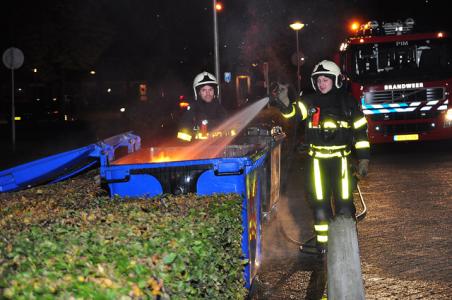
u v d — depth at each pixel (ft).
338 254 17.46
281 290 21.25
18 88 154.30
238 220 16.62
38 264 10.02
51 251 10.63
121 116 124.47
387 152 59.47
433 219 30.42
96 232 12.19
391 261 23.91
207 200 17.49
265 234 29.01
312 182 24.16
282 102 24.54
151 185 20.34
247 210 19.90
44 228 12.81
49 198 19.16
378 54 58.03
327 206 24.21
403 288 20.88
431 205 33.68
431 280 21.59
